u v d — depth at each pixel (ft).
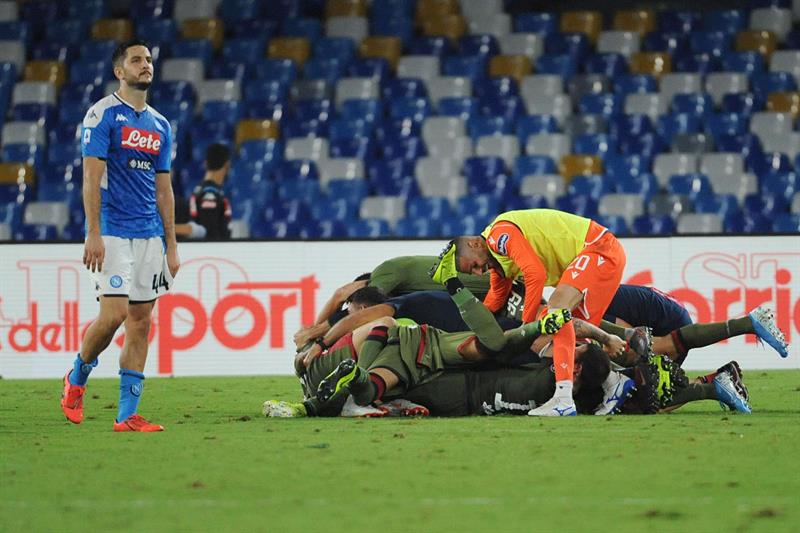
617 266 98.32
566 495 58.75
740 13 242.37
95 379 145.69
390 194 215.10
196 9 248.11
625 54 238.68
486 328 94.38
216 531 51.55
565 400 94.02
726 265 147.84
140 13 248.11
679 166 215.51
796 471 65.31
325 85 232.12
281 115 226.99
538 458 70.33
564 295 96.27
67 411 91.50
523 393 95.71
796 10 244.83
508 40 240.53
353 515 54.54
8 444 78.69
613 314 115.24
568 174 215.31
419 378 96.02
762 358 148.25
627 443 76.59
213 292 149.79
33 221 210.38
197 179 215.72
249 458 71.10
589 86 230.68
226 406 109.70
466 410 96.43
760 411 99.14
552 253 98.22
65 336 149.48
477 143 220.64
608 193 212.02
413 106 228.22
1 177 217.77
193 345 149.38
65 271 149.48
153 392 125.39
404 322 107.24
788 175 212.23
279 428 86.99
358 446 75.87
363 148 220.84
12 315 149.48
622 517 53.67
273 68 236.43
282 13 251.19
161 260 88.33
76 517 54.49
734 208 206.69
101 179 85.35
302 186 212.84
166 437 81.92
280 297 150.00
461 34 245.65
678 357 106.83
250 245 149.79
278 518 53.98
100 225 85.35
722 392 96.53
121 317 86.02
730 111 226.79
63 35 245.45
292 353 149.79
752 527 51.31
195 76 232.73
